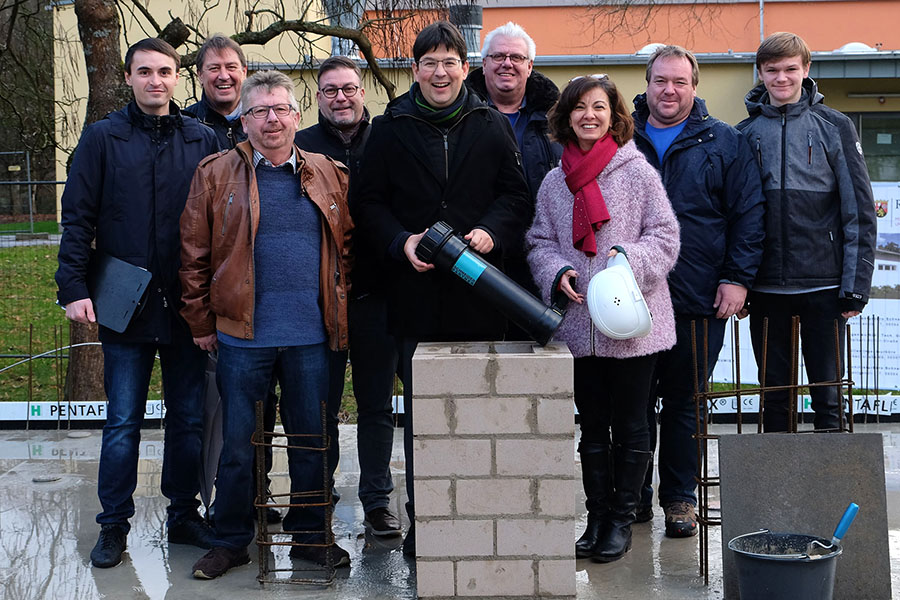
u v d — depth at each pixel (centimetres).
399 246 362
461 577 335
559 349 347
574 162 376
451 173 373
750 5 1497
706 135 423
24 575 379
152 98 390
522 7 1528
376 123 384
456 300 371
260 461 364
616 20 1385
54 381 860
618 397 378
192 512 419
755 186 421
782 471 345
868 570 336
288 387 379
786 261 430
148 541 421
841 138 430
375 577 372
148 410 660
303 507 376
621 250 356
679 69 418
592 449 389
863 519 339
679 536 409
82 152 387
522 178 386
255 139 365
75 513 459
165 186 389
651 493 436
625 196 371
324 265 374
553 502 332
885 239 712
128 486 396
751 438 347
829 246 432
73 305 381
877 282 717
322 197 373
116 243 388
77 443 603
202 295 373
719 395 364
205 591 359
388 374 437
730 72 1345
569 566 333
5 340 988
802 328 439
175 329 395
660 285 376
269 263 369
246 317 364
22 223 1162
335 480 520
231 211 364
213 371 422
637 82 1330
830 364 438
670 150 423
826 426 442
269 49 1287
